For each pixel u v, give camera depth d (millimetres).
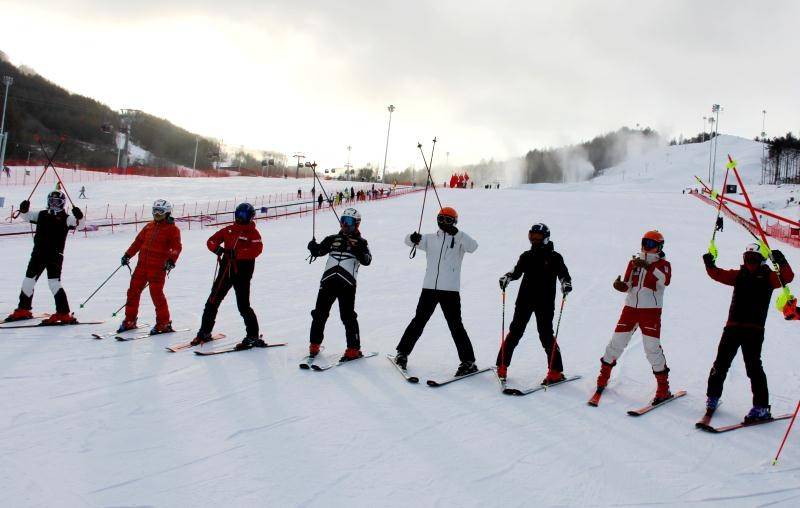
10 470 3332
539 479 3596
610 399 5262
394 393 5074
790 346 7688
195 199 40688
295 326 7750
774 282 4758
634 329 5316
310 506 3119
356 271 6129
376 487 3373
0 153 41812
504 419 4598
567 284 5586
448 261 5789
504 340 5664
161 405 4488
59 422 4062
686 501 3406
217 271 6445
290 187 52281
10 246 16922
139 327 7039
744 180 121938
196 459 3604
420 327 5824
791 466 3936
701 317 9836
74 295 9297
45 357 5578
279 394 4867
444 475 3574
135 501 3074
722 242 23359
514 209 35000
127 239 20922
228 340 6660
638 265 5273
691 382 5918
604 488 3523
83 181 50000
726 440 4375
